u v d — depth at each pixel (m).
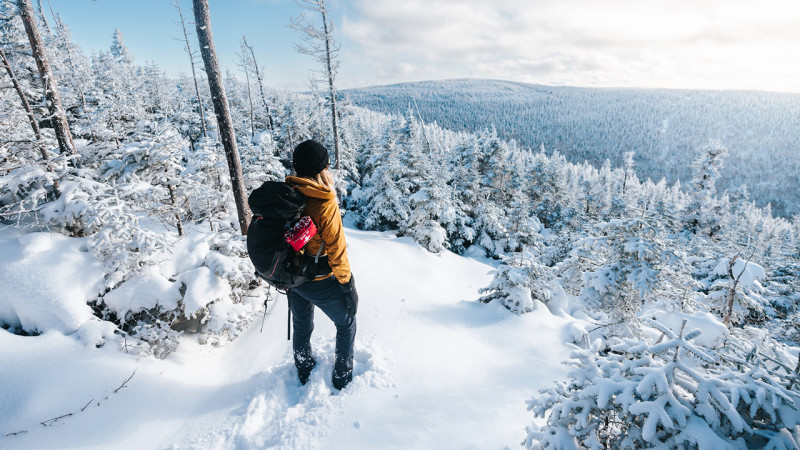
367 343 4.79
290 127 35.09
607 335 7.13
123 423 3.39
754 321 11.65
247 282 5.67
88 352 3.95
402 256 14.45
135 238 4.98
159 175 6.36
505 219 26.28
